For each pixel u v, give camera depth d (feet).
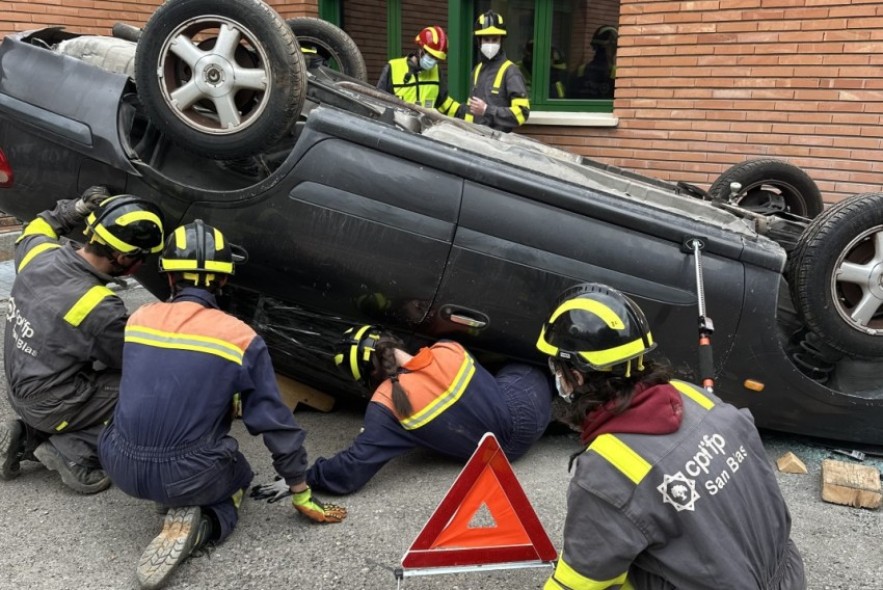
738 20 18.80
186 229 8.25
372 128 10.06
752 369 10.40
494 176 10.02
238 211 10.19
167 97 9.72
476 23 21.04
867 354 10.39
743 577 4.79
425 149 10.03
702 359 8.30
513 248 10.05
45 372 8.87
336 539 8.77
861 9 17.46
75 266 8.98
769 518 5.16
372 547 8.61
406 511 9.37
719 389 10.61
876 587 8.14
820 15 17.90
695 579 4.83
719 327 10.18
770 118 19.12
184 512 8.14
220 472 8.13
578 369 5.16
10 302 9.25
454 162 10.02
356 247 10.14
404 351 9.92
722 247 10.07
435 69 19.34
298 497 8.78
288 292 10.74
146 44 9.51
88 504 9.41
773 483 5.34
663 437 4.99
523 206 10.05
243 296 11.13
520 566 7.11
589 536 4.92
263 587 7.93
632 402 5.06
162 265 8.14
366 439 9.48
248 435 11.33
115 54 10.99
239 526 8.99
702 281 9.72
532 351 10.57
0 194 11.14
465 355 9.82
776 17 18.38
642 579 5.32
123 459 7.88
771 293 10.12
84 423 9.37
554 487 10.00
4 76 10.78
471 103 18.67
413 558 6.95
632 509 4.81
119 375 9.64
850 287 10.59
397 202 10.02
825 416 10.80
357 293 10.49
